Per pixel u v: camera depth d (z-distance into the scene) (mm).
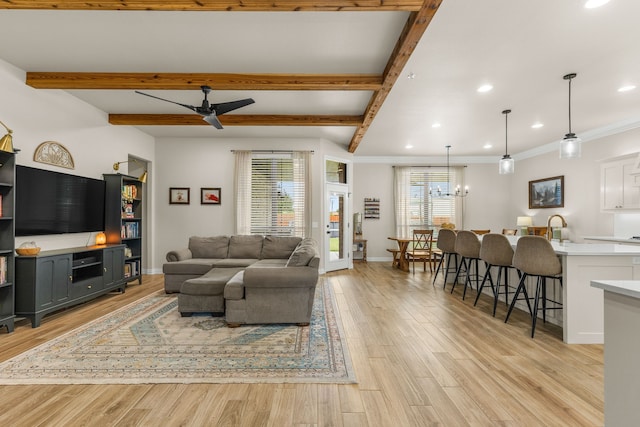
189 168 6496
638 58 3242
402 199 8492
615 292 1335
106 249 4406
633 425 1272
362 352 2707
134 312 3814
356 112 5031
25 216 3564
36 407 1918
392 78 3451
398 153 8188
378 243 8555
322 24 2766
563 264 2965
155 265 6438
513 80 3752
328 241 6809
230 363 2490
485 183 8539
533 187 7613
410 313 3820
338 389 2127
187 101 4598
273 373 2332
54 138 4078
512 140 6738
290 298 3340
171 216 6473
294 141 6551
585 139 6172
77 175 4457
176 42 3068
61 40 3039
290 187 6484
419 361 2537
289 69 3600
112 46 3146
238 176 6441
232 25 2791
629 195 5121
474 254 4410
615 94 4176
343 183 7309
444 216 8477
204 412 1877
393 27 2803
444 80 3758
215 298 3604
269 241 5551
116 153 5312
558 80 3762
